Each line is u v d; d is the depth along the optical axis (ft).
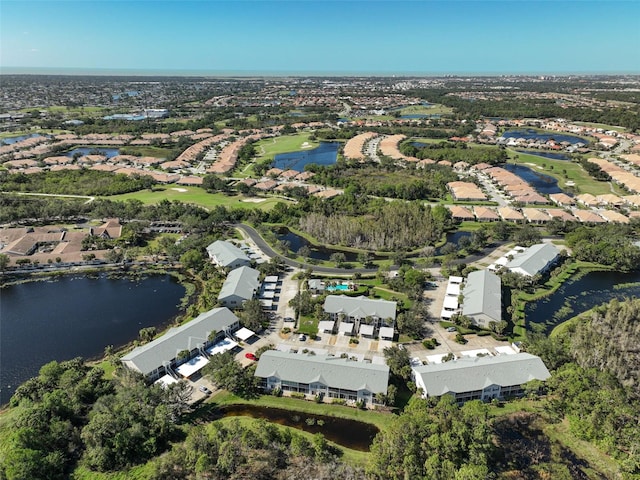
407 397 304.09
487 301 397.60
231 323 373.40
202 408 295.89
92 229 606.55
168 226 645.51
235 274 457.68
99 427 253.65
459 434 243.81
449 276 480.64
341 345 362.12
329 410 294.05
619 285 468.34
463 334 376.89
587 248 515.91
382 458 234.99
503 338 370.94
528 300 434.30
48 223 652.07
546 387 300.81
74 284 476.95
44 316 414.41
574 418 273.54
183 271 506.48
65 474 243.81
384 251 559.38
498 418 284.82
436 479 222.48
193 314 407.64
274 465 246.27
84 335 384.88
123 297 451.12
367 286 459.32
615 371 311.47
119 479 238.89
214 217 640.99
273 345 361.30
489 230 615.57
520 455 258.78
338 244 585.22
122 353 352.69
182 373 321.52
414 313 388.57
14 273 492.54
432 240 585.22
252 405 299.38
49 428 258.16
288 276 487.20
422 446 239.91
